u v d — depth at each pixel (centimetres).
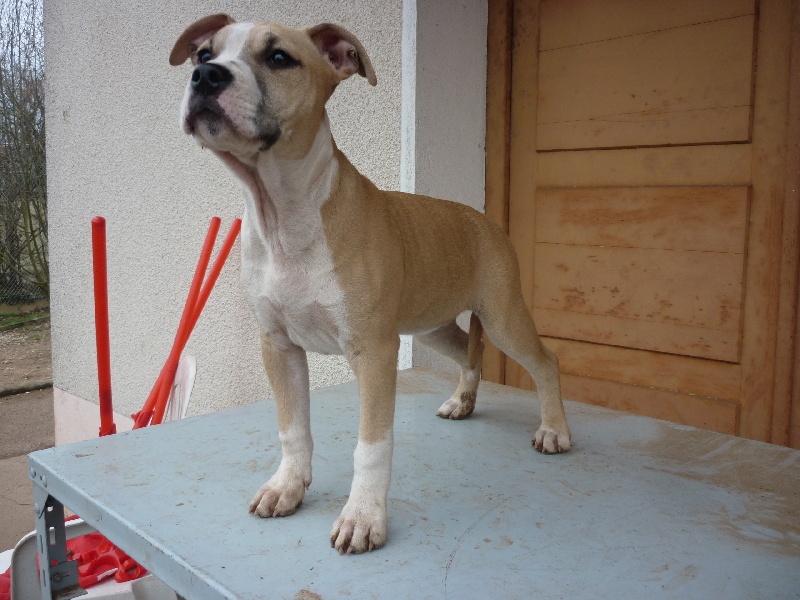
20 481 432
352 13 304
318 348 171
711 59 251
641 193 272
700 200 258
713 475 190
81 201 489
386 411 157
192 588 138
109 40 441
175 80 396
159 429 227
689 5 254
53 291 530
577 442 217
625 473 191
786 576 138
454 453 206
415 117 279
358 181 167
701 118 256
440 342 239
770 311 247
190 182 396
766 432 251
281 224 156
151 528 156
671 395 272
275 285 160
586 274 290
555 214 296
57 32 492
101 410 254
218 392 397
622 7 269
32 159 868
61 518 197
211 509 167
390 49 289
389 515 164
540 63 292
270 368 173
